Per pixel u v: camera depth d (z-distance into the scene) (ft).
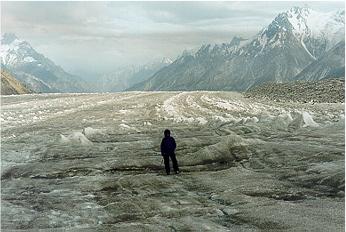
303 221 45.65
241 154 84.02
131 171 76.33
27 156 91.71
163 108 206.49
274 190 58.95
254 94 336.29
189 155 84.89
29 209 55.21
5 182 70.74
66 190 64.28
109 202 56.90
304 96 264.93
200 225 46.44
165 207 53.67
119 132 123.65
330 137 94.68
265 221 46.47
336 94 248.52
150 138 111.24
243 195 57.11
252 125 118.11
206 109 200.23
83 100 296.92
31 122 154.10
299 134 102.63
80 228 47.11
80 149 96.43
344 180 58.49
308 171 66.95
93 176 72.90
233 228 45.39
